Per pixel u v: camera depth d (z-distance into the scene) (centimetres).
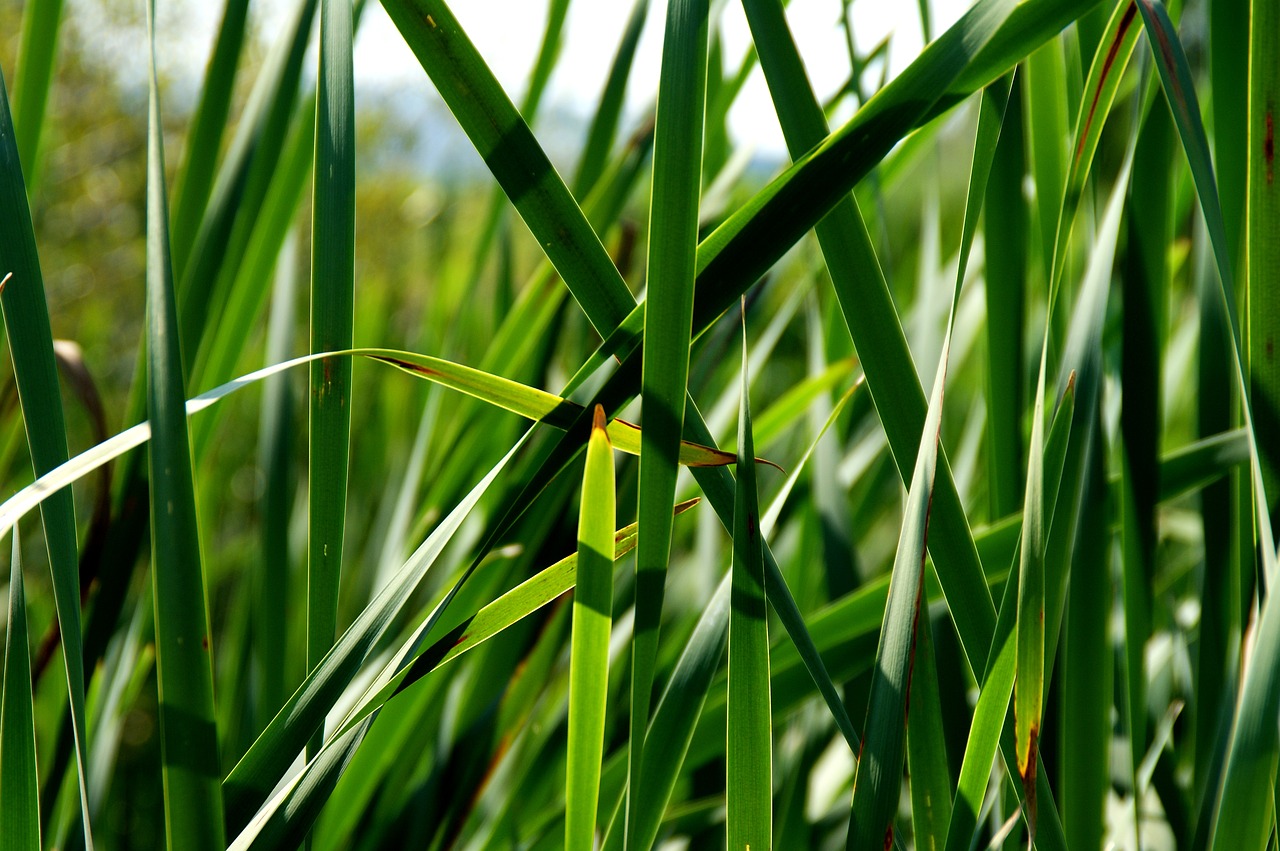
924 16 101
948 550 93
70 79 495
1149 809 106
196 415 106
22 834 91
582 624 89
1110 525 98
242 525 246
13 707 90
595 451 88
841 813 115
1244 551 97
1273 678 87
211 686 89
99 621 103
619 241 139
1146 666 99
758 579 90
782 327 135
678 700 93
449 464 116
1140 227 98
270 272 107
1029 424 106
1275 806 91
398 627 117
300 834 91
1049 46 98
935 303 131
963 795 91
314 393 92
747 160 128
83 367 103
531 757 114
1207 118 104
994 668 90
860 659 100
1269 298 91
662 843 111
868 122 90
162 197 90
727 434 130
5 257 90
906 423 92
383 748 106
